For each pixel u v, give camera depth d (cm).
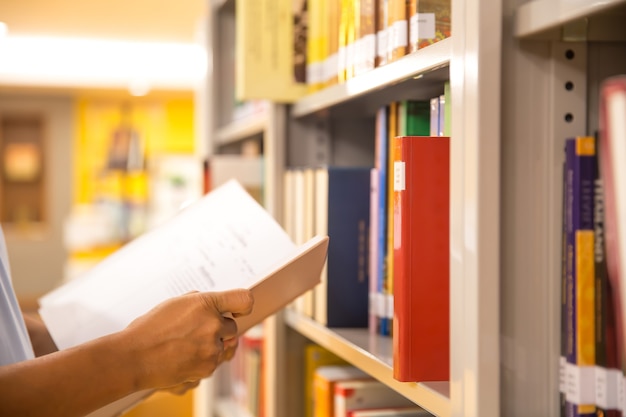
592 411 82
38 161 627
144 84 552
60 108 609
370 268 142
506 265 85
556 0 76
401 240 97
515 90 85
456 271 87
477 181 82
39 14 389
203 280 116
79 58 495
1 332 93
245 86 166
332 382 144
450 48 89
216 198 128
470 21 83
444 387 95
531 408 85
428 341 98
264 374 187
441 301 98
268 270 100
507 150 85
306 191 159
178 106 630
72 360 82
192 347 89
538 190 85
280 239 118
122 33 441
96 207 612
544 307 86
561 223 86
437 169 97
